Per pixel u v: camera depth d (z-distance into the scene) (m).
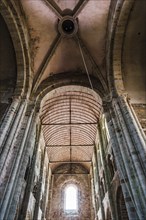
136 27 11.88
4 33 12.38
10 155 9.34
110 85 12.80
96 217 22.45
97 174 20.75
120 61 12.93
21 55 12.82
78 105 18.61
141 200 7.62
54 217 24.84
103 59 14.12
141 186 7.68
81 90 14.87
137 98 11.72
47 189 24.34
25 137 10.53
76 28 13.57
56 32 13.94
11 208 8.09
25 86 12.76
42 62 14.20
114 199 14.04
